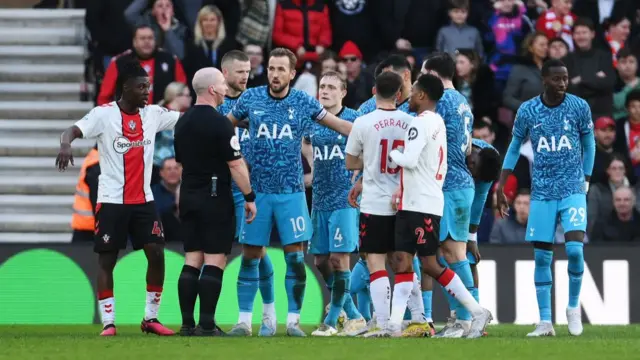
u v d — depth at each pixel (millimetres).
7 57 60500
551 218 38156
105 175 36250
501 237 51375
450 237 36406
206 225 34531
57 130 58125
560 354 27906
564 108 38000
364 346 29984
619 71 56000
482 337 34906
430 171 33406
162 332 36500
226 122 34312
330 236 38562
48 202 55750
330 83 38938
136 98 36031
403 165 32906
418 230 33375
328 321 38469
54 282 47375
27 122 58250
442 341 31953
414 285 36125
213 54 55875
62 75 60219
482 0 57938
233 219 34844
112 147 36062
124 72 36156
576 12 59031
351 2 57781
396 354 27641
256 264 37031
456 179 36312
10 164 56906
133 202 36312
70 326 45031
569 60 55531
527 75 55438
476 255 39062
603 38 58438
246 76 38656
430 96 33719
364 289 40375
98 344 30750
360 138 34531
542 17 57344
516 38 56938
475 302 34344
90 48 59594
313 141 38844
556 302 47688
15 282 47375
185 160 34594
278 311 46688
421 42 58062
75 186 56625
